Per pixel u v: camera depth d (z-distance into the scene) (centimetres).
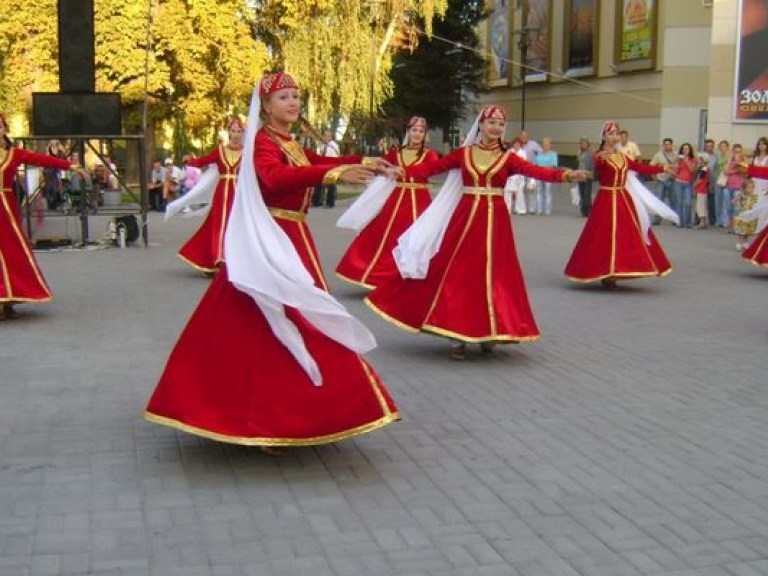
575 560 419
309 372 508
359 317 971
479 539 440
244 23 2550
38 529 446
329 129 3266
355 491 498
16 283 923
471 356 813
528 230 1927
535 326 800
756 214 1305
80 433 589
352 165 506
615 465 544
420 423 619
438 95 4159
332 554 422
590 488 507
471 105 4634
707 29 3197
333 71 2795
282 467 533
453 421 624
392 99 4106
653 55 3525
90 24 1534
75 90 1541
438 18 3956
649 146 3597
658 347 857
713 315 1019
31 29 2222
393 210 1079
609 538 443
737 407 666
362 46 2827
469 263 784
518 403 669
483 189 788
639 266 1146
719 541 441
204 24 2289
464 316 777
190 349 526
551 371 763
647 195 1168
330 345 517
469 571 407
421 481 514
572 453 564
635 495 498
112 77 2270
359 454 557
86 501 481
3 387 695
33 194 1670
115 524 452
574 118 4169
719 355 827
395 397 680
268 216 514
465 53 4206
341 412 513
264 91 532
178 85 2430
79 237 1719
